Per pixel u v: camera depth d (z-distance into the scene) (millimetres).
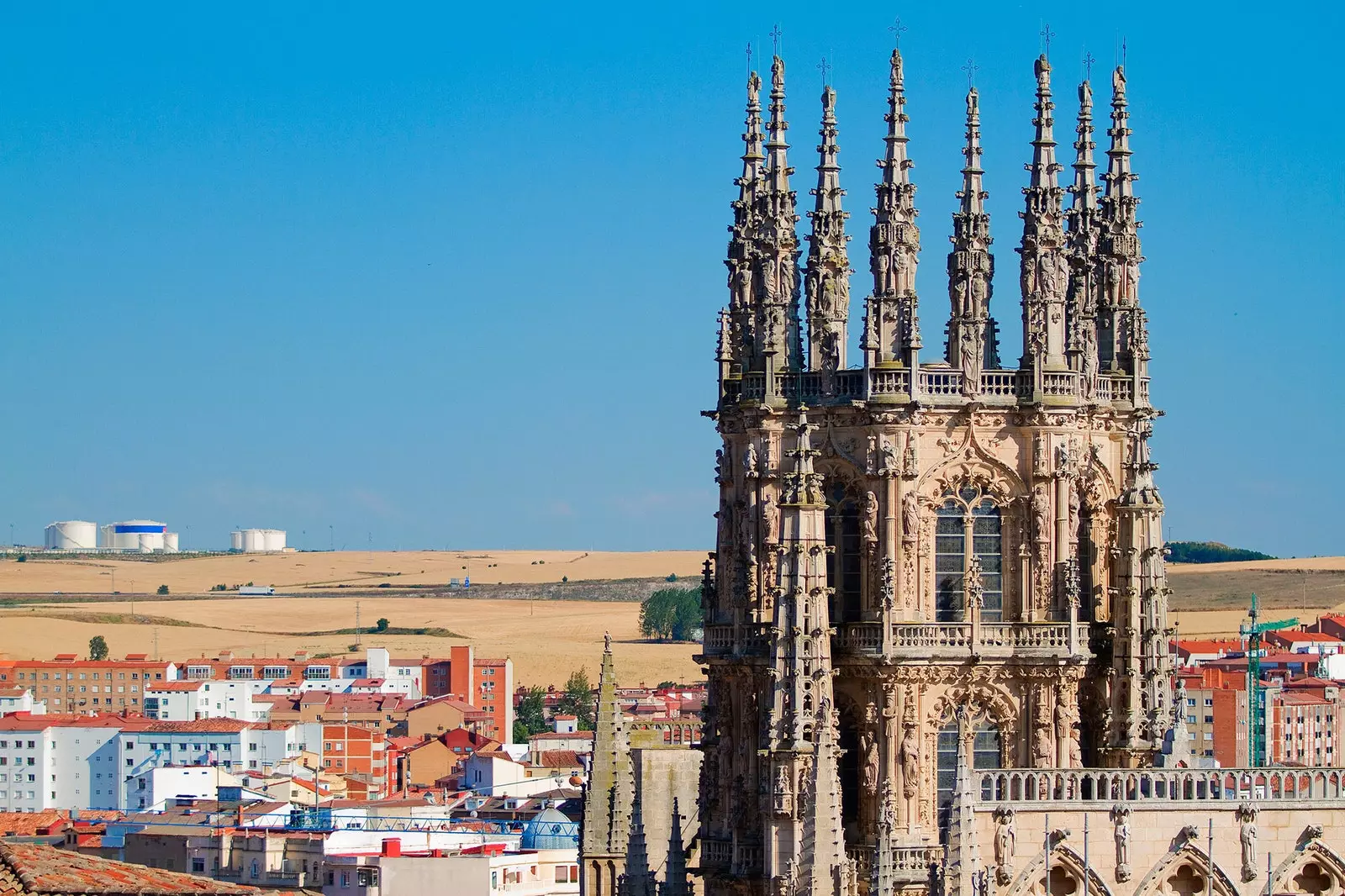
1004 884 179625
